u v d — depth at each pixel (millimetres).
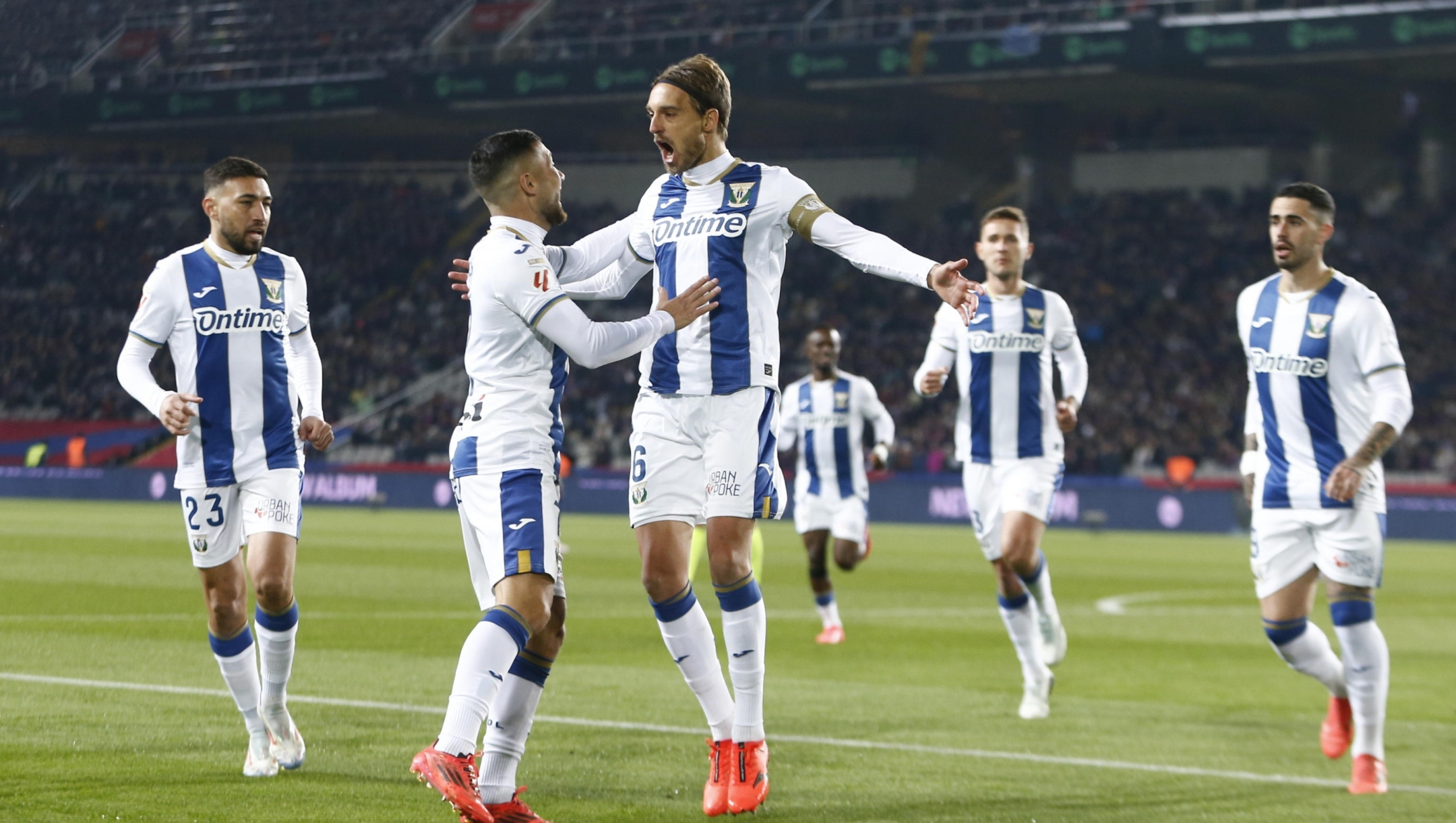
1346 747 18938
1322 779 17547
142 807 14367
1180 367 107750
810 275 124375
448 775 12688
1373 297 17453
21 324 129250
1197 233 119188
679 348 15344
